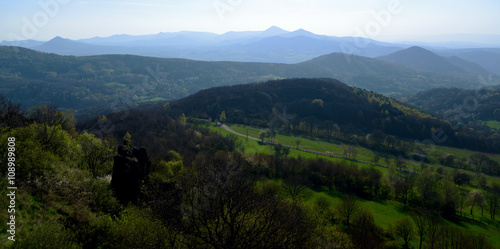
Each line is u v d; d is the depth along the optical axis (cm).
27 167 2145
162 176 3697
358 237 4669
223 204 1730
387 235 5094
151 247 1636
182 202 1812
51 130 3117
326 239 2881
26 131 2917
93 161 3309
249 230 1691
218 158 6412
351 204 5403
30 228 1630
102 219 2047
